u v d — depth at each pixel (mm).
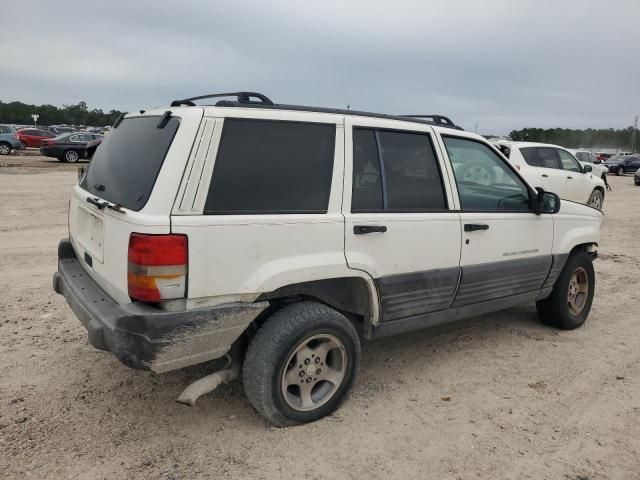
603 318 5582
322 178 3273
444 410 3568
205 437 3160
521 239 4457
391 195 3604
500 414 3537
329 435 3221
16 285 5969
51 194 13531
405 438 3223
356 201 3414
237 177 2957
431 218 3766
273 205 3064
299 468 2904
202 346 2863
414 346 4676
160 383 3781
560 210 4887
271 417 3160
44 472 2791
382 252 3508
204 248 2805
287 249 3086
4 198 12547
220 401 3578
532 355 4523
